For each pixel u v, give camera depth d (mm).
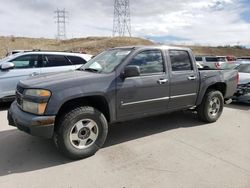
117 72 4648
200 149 4758
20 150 4688
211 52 72125
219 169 4000
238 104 8883
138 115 5004
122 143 5043
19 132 5594
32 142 5047
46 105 4004
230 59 22016
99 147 4520
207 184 3586
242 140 5219
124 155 4504
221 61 20641
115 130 5781
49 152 4602
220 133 5621
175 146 4891
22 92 4309
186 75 5621
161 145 4941
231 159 4348
